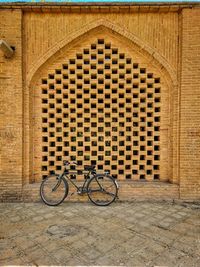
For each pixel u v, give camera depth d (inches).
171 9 156.9
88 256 92.8
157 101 171.6
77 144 169.9
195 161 159.2
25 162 164.9
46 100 172.9
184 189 159.9
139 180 170.2
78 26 159.8
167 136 168.1
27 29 161.9
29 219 129.7
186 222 126.8
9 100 159.8
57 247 99.5
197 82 156.9
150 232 114.1
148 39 160.2
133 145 170.4
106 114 171.3
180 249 98.7
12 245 101.1
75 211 143.0
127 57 166.7
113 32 163.0
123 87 171.0
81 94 170.2
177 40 160.9
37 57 161.9
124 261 89.7
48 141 170.2
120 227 119.5
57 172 170.2
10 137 160.4
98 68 168.2
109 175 156.7
